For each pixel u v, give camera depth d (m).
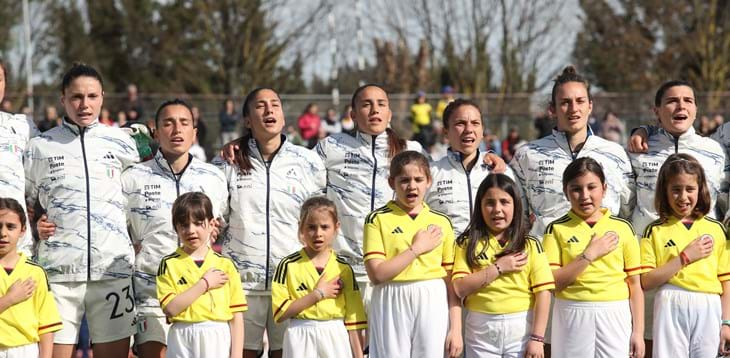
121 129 8.05
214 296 7.15
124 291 7.57
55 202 7.41
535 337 6.94
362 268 7.95
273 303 7.28
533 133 27.81
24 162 7.50
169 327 7.41
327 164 8.14
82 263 7.39
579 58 45.84
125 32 46.22
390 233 7.19
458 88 41.00
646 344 7.71
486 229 7.20
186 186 7.65
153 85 45.06
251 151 7.87
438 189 7.91
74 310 7.46
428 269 7.13
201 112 26.67
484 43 40.44
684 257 7.23
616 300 7.09
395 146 8.13
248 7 39.31
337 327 7.25
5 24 43.47
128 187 7.68
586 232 7.22
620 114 27.45
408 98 27.66
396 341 7.07
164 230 7.59
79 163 7.44
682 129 7.87
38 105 26.23
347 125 23.58
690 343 7.27
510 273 7.03
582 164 7.22
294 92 41.75
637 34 44.25
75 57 46.22
